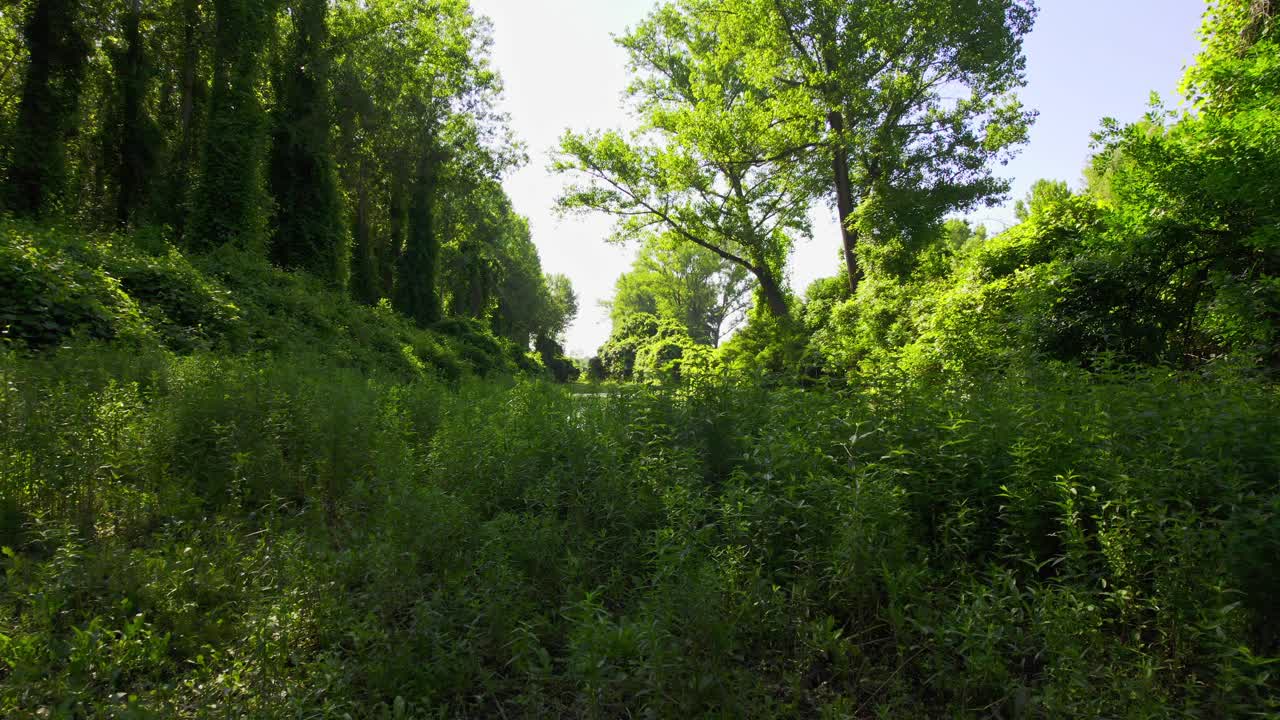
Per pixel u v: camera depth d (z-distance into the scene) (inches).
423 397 350.6
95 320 372.8
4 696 102.0
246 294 661.9
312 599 132.9
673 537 134.1
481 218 1803.6
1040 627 108.7
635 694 106.4
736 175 1109.1
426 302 1425.9
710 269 2930.6
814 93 985.5
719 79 1248.8
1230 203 338.6
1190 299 362.9
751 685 110.0
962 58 918.4
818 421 186.1
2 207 681.0
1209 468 128.7
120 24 960.9
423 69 1334.9
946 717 109.2
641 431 207.5
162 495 188.7
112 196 1030.4
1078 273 386.9
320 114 1039.0
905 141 954.7
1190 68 464.8
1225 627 104.8
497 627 125.0
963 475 151.6
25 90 769.6
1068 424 161.8
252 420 236.2
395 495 169.6
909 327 625.3
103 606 132.9
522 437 229.9
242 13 873.5
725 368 238.1
